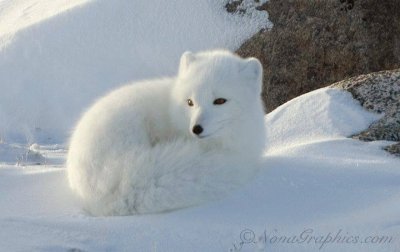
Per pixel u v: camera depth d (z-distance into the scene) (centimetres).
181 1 3056
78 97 2762
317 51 2875
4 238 864
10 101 2745
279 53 2900
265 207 977
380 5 2925
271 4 3016
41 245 846
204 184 999
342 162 1141
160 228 900
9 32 3033
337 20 2911
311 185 1045
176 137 1141
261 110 1196
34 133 2581
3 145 1803
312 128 1442
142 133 1115
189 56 1154
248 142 1124
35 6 3384
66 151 2041
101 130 1083
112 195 1012
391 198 959
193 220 931
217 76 1073
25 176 1212
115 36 2950
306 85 2858
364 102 1464
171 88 1195
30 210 1024
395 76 1502
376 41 2878
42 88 2792
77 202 1073
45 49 2908
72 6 3078
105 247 855
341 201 978
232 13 3033
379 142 1292
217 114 1062
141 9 3031
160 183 982
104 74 2844
